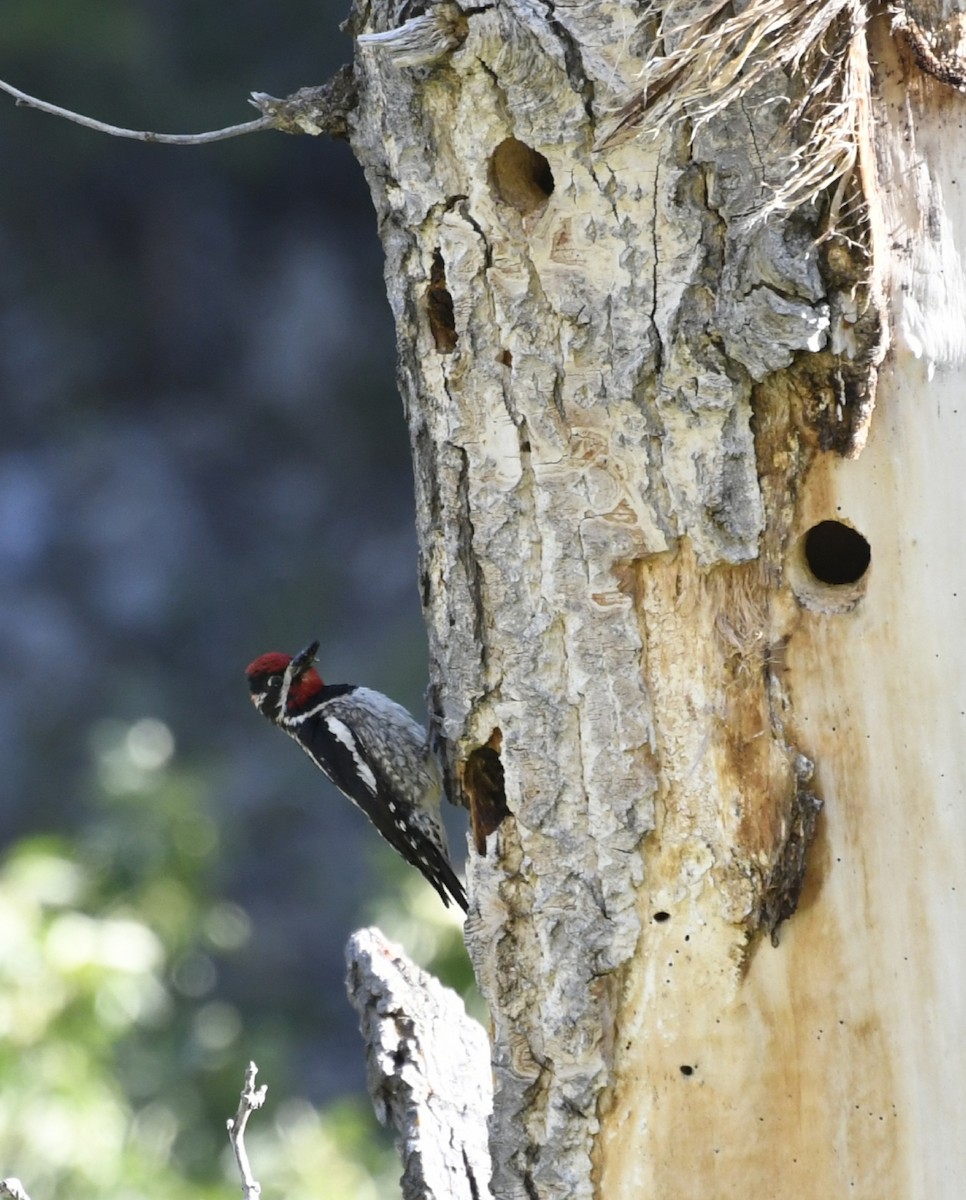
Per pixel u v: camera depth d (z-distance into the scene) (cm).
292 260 4831
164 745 2684
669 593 941
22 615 4122
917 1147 909
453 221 966
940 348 891
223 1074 2347
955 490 891
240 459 4597
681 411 916
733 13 862
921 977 904
